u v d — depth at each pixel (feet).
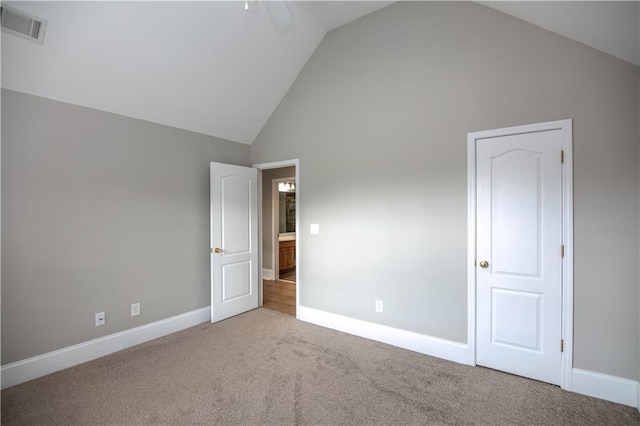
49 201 8.07
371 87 10.27
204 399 6.97
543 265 7.59
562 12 6.40
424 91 9.23
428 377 7.89
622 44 6.27
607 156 6.86
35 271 7.86
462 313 8.64
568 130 7.22
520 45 7.80
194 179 11.67
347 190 10.82
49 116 8.04
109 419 6.31
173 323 10.92
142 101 9.59
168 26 8.25
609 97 6.82
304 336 10.54
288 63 11.51
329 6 9.95
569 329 7.25
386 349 9.52
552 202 7.46
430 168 9.12
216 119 11.78
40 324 7.95
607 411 6.51
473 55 8.46
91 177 8.86
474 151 8.42
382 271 10.03
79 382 7.66
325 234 11.39
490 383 7.59
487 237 8.27
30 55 7.13
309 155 11.87
